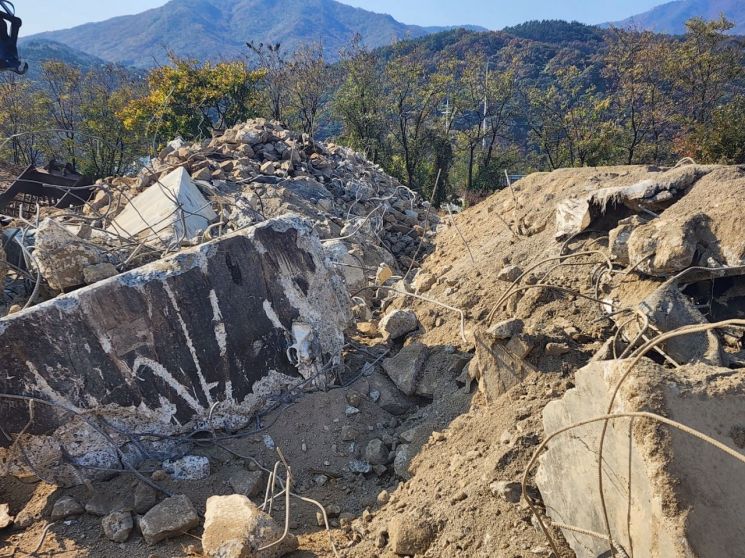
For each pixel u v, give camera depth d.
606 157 24.92
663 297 2.86
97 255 4.75
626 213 3.90
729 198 3.16
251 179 8.64
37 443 3.17
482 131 27.81
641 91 24.36
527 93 27.22
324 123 31.81
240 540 2.58
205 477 3.29
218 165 9.00
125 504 3.11
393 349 4.46
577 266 3.91
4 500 3.27
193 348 3.44
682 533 1.73
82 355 3.20
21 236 5.36
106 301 3.24
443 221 9.30
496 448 2.84
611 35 26.95
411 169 27.48
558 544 2.33
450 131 28.50
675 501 1.77
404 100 27.19
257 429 3.60
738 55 23.16
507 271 4.33
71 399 3.19
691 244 3.05
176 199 6.26
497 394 3.21
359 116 27.39
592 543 2.18
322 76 28.06
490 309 4.16
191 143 10.89
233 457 3.46
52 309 3.13
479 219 6.99
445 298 4.71
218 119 27.12
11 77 31.16
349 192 9.69
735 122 20.44
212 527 2.71
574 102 26.34
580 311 3.50
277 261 3.75
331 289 3.99
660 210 3.70
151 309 3.33
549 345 3.16
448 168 28.22
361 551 2.79
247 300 3.62
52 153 28.34
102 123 29.36
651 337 2.80
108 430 3.30
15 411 3.11
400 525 2.68
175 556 2.79
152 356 3.34
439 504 2.75
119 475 3.31
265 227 3.74
